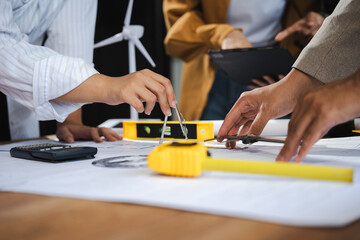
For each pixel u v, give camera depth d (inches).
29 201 15.4
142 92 29.9
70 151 25.7
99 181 18.4
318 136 20.7
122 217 13.1
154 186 17.0
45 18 45.6
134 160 25.3
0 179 19.7
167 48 85.7
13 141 43.9
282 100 29.3
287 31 67.7
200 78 85.9
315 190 15.6
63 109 35.9
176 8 83.0
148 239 11.0
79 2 48.3
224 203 14.0
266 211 12.8
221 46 72.1
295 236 10.9
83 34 48.9
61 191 16.5
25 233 11.9
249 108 31.5
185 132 34.1
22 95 34.2
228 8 79.6
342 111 20.3
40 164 24.8
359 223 11.9
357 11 28.6
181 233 11.4
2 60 32.7
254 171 16.6
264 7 77.3
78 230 12.0
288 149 21.1
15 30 35.4
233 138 29.8
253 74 59.2
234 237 10.9
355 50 28.7
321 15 68.8
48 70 32.3
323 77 29.0
